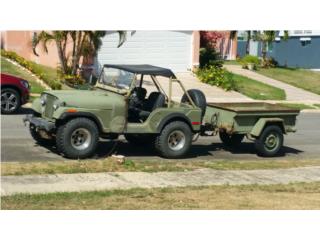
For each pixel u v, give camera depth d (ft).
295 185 40.91
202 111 49.06
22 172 40.16
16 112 67.00
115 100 45.98
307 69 136.36
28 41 99.66
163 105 47.83
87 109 45.01
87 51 91.66
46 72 93.20
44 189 36.35
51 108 45.42
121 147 51.39
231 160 49.39
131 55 104.99
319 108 89.35
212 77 100.68
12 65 93.45
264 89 101.55
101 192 36.22
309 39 140.56
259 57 140.97
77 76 90.12
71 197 34.78
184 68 109.19
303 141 61.67
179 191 37.52
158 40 106.63
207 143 56.39
